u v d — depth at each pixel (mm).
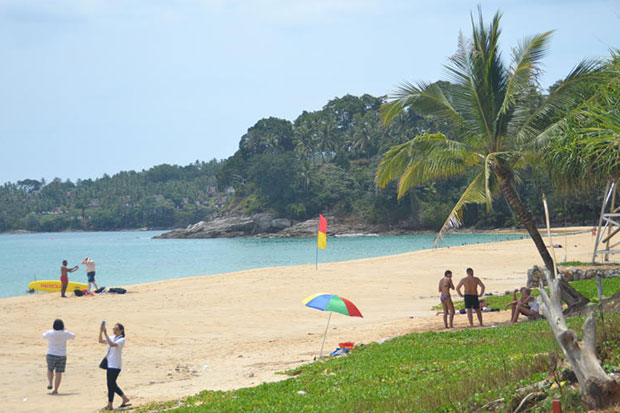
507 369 10016
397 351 15453
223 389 13766
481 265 46938
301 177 156750
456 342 15867
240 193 172875
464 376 10594
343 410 9562
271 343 20469
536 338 14016
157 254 89812
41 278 55562
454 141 21375
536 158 20516
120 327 12969
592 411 6812
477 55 20969
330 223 149375
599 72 19016
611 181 20234
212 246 111875
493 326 19031
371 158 161500
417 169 21750
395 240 114375
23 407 12883
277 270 46969
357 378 12570
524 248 60406
